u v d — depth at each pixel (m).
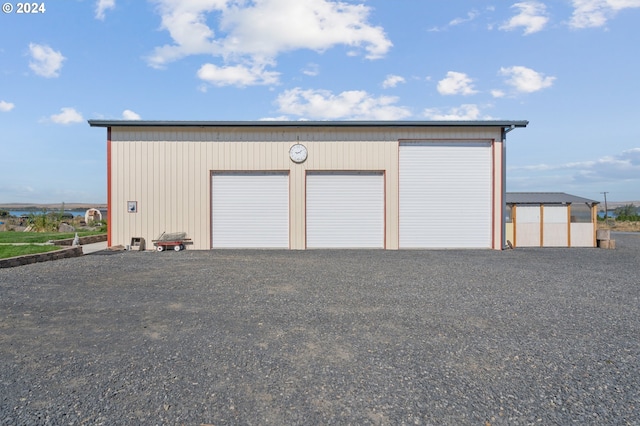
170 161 14.06
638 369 3.42
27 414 2.59
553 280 7.77
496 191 14.39
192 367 3.38
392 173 14.31
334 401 2.82
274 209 14.26
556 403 2.81
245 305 5.57
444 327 4.60
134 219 13.98
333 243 14.31
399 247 14.29
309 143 14.24
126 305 5.55
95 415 2.60
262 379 3.16
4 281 7.41
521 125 14.10
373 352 3.78
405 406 2.76
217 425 2.50
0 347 3.85
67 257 11.42
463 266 9.76
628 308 5.54
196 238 14.09
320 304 5.66
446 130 14.38
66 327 4.51
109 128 13.97
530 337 4.25
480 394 2.94
